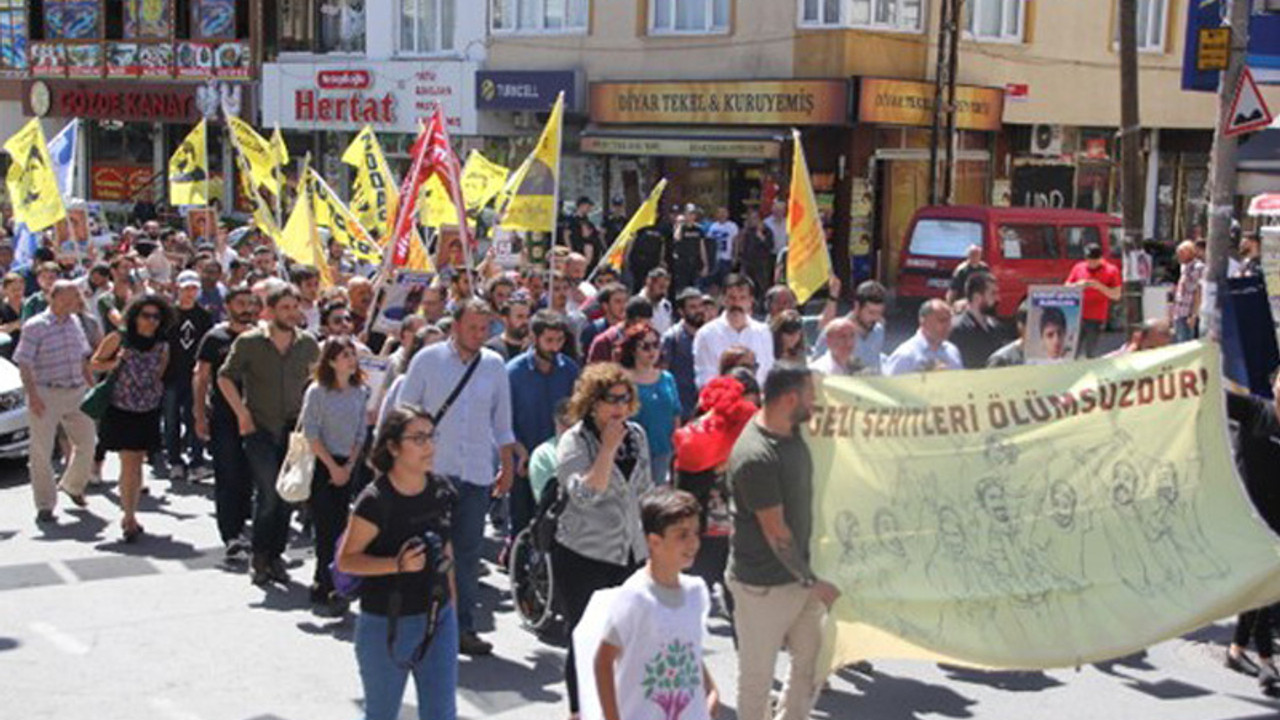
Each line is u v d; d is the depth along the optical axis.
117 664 8.20
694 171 27.55
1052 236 21.48
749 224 24.00
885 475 6.93
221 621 9.00
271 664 8.24
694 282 23.80
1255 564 7.32
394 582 5.96
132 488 10.86
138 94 35.62
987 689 8.10
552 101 28.44
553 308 12.50
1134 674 8.38
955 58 25.11
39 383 11.41
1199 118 31.88
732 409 8.06
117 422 10.73
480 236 21.42
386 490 5.96
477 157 17.41
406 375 8.41
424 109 30.75
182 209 32.28
